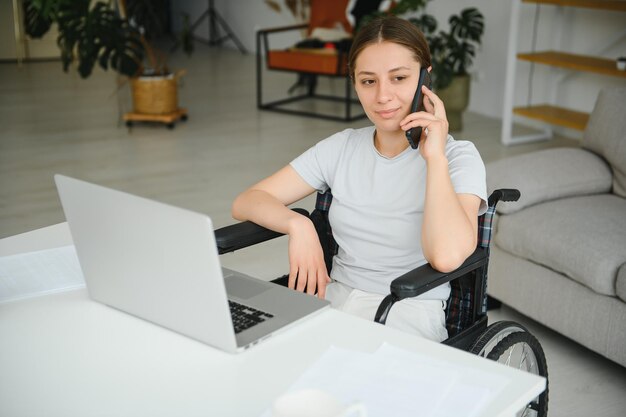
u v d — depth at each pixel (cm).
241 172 455
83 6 525
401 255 176
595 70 439
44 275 152
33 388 115
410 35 162
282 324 130
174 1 1037
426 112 163
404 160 174
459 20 530
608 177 281
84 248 136
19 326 134
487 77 596
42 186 425
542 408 181
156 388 115
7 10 806
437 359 120
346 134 186
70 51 527
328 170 186
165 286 126
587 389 234
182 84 707
